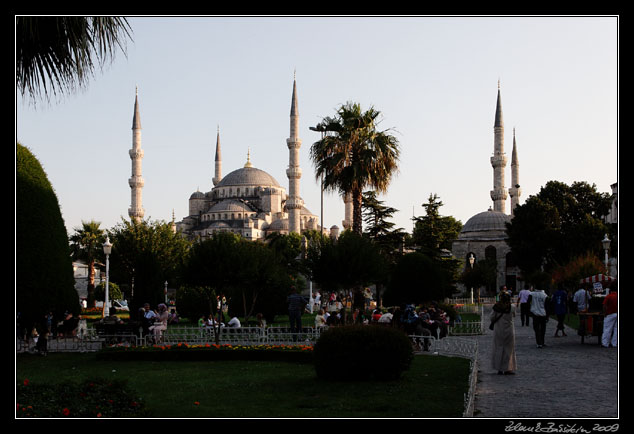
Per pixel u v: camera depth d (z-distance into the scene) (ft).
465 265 317.63
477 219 328.70
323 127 117.60
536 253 235.20
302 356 66.59
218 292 84.79
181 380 52.75
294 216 399.85
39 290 68.54
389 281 123.54
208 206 572.92
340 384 48.49
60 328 90.68
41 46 42.39
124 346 74.69
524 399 41.19
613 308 70.90
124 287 286.66
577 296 88.53
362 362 49.42
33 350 78.59
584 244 222.69
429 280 118.93
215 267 82.23
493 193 344.90
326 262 92.43
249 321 121.70
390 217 168.25
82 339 82.79
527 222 235.40
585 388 45.09
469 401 35.91
